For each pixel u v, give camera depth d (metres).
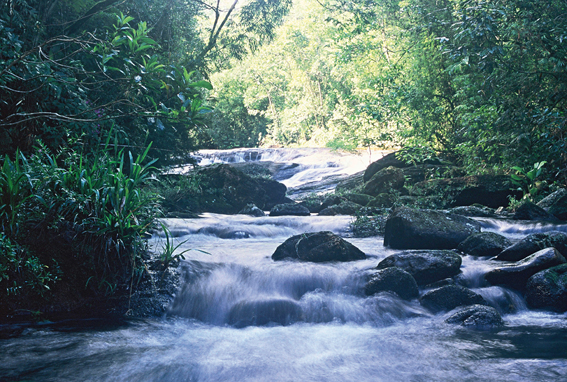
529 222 8.91
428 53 15.02
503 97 11.27
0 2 6.62
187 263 5.52
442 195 11.73
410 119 15.22
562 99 10.76
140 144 10.23
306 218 10.43
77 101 7.33
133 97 5.26
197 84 4.77
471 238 6.41
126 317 4.58
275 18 15.84
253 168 20.31
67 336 3.95
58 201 4.78
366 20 16.59
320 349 3.81
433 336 4.10
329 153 25.12
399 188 13.74
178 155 13.27
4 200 4.41
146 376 3.16
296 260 6.01
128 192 4.98
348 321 4.68
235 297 4.98
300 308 4.80
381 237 8.70
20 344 3.71
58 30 8.79
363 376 3.17
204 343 3.96
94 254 4.79
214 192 13.33
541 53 10.88
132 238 4.96
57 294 4.58
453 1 13.82
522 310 4.92
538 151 11.16
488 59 9.65
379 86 15.34
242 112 43.31
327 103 38.06
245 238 8.90
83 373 3.18
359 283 5.19
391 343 3.92
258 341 4.05
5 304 4.30
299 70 40.38
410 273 5.30
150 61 4.82
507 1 10.24
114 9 10.22
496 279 5.23
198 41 14.72
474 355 3.55
